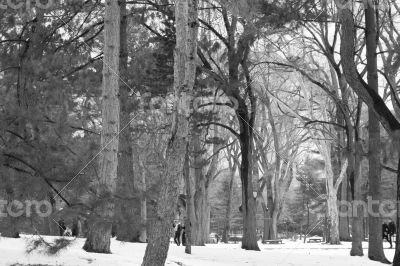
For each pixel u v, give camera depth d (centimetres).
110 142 1642
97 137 1848
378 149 2505
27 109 1048
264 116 4688
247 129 2922
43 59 1669
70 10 2223
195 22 1264
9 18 1972
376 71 2475
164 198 1172
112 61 1736
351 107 4003
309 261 2330
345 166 4272
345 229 5128
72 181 995
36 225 992
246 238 2928
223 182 6931
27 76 1438
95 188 1062
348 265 2203
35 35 1981
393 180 5619
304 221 7556
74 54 2281
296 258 2431
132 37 3089
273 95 3800
